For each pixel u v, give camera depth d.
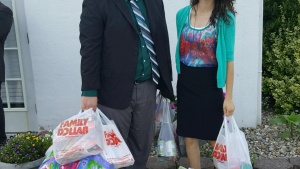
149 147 3.23
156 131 3.68
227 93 3.04
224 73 2.98
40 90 4.41
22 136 3.55
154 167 3.65
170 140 3.33
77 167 2.65
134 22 2.76
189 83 3.07
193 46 2.99
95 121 2.74
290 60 4.80
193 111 3.11
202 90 3.05
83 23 2.68
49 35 4.25
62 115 4.49
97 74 2.72
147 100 3.02
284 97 4.77
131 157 2.80
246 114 4.48
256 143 4.15
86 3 2.69
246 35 4.24
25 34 4.34
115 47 2.72
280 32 4.95
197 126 3.13
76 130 2.68
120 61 2.75
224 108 3.04
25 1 4.16
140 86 2.94
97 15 2.65
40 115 4.49
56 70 4.35
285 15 5.15
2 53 3.87
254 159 3.71
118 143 2.80
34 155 3.38
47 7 4.18
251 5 4.16
